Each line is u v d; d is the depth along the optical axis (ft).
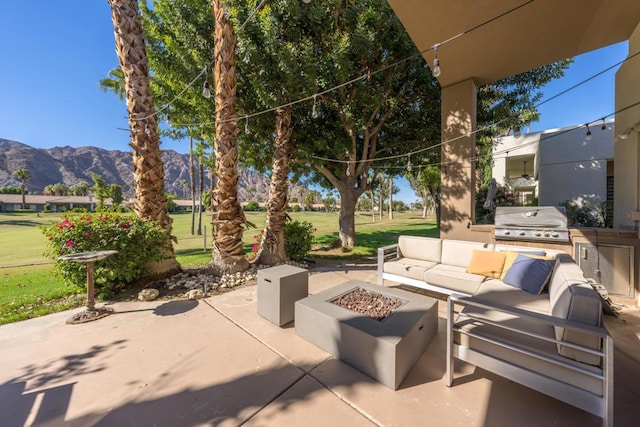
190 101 19.99
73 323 8.98
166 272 13.97
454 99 15.53
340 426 4.88
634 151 10.83
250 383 6.05
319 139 22.45
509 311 5.15
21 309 10.46
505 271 9.89
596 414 4.48
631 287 10.28
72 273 10.78
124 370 6.50
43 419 5.04
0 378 6.21
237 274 14.76
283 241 18.44
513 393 5.67
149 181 13.34
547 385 4.95
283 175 18.08
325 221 74.84
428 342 7.64
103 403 5.45
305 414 5.16
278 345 7.64
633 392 5.61
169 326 8.81
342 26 17.56
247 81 18.99
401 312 7.45
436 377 6.25
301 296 9.53
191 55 17.67
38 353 7.23
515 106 22.59
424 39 11.98
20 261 23.36
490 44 12.14
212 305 10.62
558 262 8.35
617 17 10.32
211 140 22.91
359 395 5.66
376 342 6.08
